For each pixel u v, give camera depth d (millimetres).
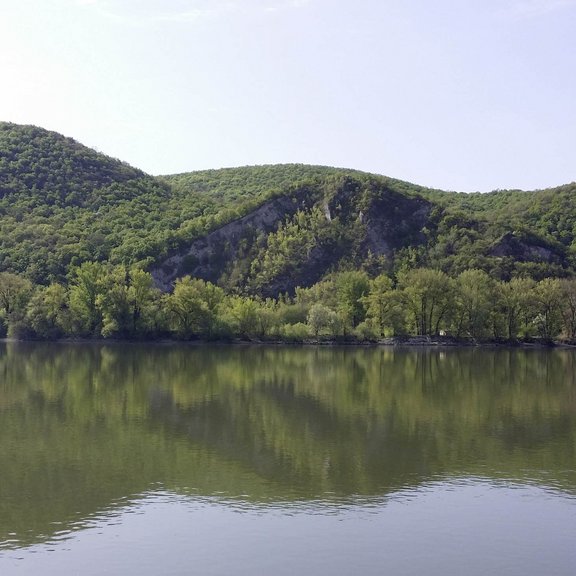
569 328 143125
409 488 38688
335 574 28406
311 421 56000
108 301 137875
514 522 33875
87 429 52312
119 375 84625
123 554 30031
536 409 62781
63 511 34781
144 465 42562
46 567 28875
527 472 41844
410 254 181125
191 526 33000
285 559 29672
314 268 180125
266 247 183625
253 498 36812
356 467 42562
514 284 145125
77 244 170750
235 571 28594
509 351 128625
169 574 28344
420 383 79750
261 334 141000
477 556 30203
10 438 49219
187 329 139125
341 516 34438
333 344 138875
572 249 186875
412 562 29547
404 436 50875
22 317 141125
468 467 42812
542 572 28844
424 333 143000
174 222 197000
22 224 180625
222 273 177500
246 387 74688
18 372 87250
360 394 70500
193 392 70750
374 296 141750
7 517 33906
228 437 50000
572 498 37281
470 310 141250
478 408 62969
